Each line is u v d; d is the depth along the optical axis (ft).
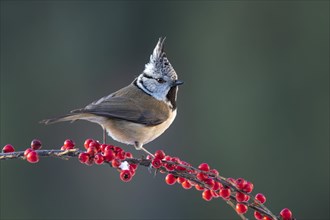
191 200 52.31
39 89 58.65
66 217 52.54
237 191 18.10
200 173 18.47
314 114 55.36
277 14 60.08
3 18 60.75
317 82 57.26
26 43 60.70
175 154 55.21
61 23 61.98
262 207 17.97
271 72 58.39
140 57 63.16
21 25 61.00
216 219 50.52
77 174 53.16
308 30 59.67
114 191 53.42
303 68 58.23
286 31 59.93
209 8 63.67
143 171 53.83
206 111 57.36
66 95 59.00
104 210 53.06
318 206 51.57
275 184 52.65
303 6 60.18
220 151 54.80
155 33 63.77
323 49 58.29
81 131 54.49
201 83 59.72
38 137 55.16
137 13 64.03
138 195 53.42
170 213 52.60
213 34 62.49
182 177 18.78
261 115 55.88
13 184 51.29
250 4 61.98
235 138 54.95
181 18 64.54
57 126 54.70
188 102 58.18
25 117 56.65
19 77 59.26
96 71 61.16
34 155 17.97
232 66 60.08
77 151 18.45
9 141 55.06
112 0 63.10
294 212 51.52
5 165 51.19
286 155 53.57
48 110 57.72
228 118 56.39
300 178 52.54
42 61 60.23
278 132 54.90
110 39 62.85
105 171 53.67
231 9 63.31
